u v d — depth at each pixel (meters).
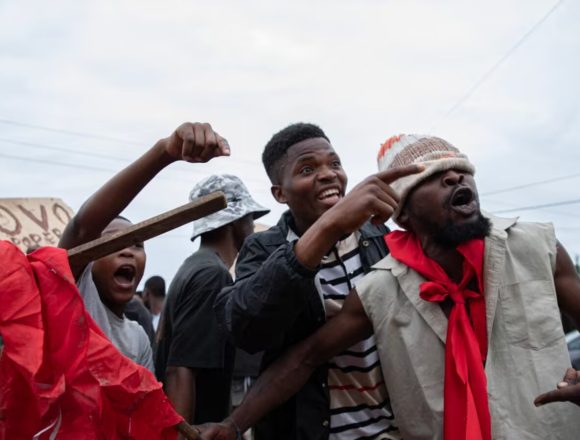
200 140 2.02
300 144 2.57
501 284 2.28
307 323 2.48
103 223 2.21
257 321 2.21
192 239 3.42
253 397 2.37
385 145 2.59
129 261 2.90
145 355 3.05
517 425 2.18
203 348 2.84
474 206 2.33
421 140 2.46
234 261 3.46
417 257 2.37
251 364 3.31
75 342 1.77
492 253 2.29
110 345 1.83
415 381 2.31
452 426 2.17
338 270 2.58
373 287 2.39
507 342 2.26
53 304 1.77
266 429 2.55
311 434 2.42
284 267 2.15
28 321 1.72
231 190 3.49
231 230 3.45
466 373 2.19
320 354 2.39
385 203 2.09
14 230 5.90
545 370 2.22
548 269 2.32
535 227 2.39
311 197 2.53
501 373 2.24
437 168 2.32
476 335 2.27
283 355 2.44
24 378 1.71
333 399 2.48
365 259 2.58
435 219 2.33
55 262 1.79
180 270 3.10
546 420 2.18
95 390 1.77
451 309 2.32
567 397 2.00
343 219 2.09
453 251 2.35
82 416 1.76
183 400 2.80
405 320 2.34
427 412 2.29
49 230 6.09
